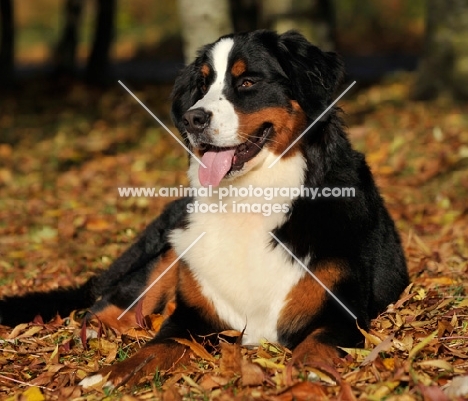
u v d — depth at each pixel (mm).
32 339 6184
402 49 39219
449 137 13820
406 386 4711
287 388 4586
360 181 5973
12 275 8336
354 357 5078
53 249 9258
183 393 4824
